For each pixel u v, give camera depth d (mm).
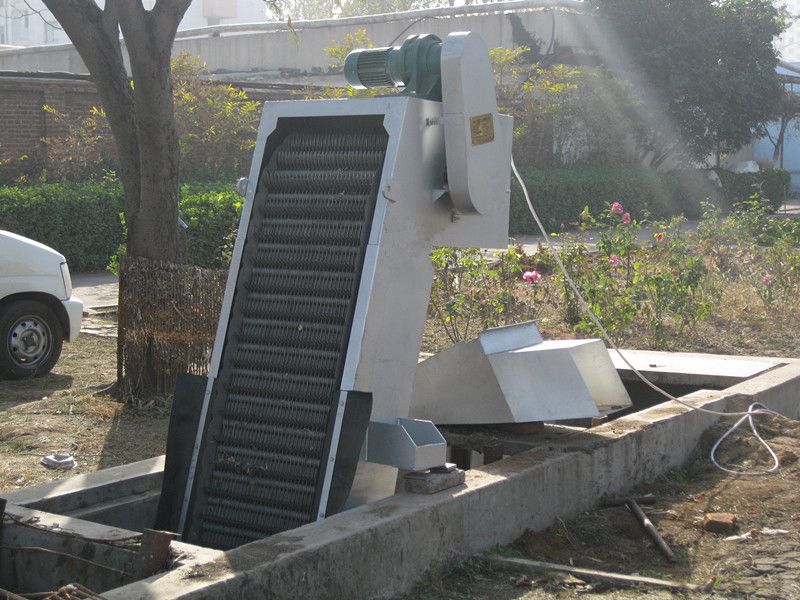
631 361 8531
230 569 3705
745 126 36094
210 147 25328
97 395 9227
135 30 8562
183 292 8891
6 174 22766
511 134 5398
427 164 5004
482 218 5398
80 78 24125
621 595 4457
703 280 13695
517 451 5992
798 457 6371
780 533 5207
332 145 5051
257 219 5125
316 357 4855
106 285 17234
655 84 34312
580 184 29344
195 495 4910
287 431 4836
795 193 50969
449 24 34938
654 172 33219
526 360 5996
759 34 35344
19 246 10273
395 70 5207
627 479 5941
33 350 10352
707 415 6820
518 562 4715
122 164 9117
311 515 4633
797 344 11570
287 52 36938
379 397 4836
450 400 6156
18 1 61812
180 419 5020
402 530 4340
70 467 7113
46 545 4141
